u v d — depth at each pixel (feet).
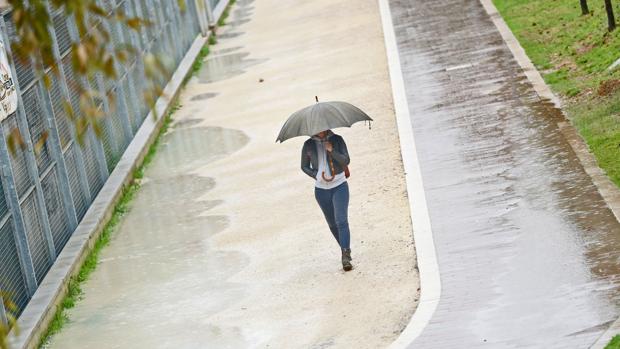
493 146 110.01
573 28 158.30
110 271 102.27
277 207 111.65
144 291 94.73
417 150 114.62
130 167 134.21
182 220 114.62
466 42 167.94
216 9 263.70
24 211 94.79
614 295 68.85
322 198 87.20
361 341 73.20
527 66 142.92
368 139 130.31
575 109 116.47
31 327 84.48
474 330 68.54
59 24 118.62
